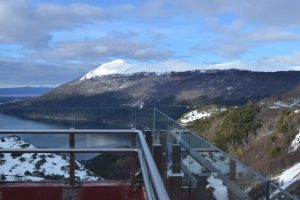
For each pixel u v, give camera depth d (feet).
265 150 190.39
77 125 18.02
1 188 14.74
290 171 139.23
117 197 15.07
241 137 194.49
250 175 9.71
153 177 8.14
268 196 8.73
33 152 14.80
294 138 187.11
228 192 11.46
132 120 17.84
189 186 14.67
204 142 13.52
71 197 14.92
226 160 11.63
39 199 14.85
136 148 15.16
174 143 16.21
